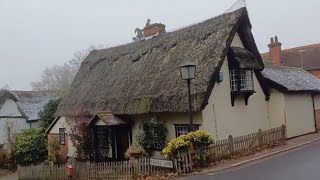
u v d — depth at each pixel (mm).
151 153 21094
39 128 33375
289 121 22891
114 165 17656
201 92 18328
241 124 21047
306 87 24750
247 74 21438
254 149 19344
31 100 43750
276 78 23641
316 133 25266
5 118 40750
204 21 23000
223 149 17625
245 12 21016
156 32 29688
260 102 22719
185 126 19688
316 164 14883
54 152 29734
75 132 25391
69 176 20266
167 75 21219
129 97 22484
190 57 20875
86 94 27641
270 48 44062
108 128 23484
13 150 31734
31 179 23453
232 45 21156
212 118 19266
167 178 15133
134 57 25969
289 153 18203
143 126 21328
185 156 15750
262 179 13070
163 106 19609
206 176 14570
